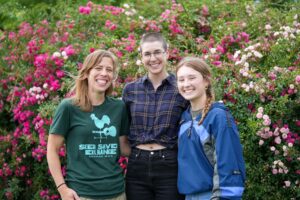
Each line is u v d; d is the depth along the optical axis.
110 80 3.29
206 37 5.79
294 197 4.12
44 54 5.05
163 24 5.64
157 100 3.41
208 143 3.05
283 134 4.06
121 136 3.43
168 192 3.28
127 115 3.44
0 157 4.97
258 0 6.18
